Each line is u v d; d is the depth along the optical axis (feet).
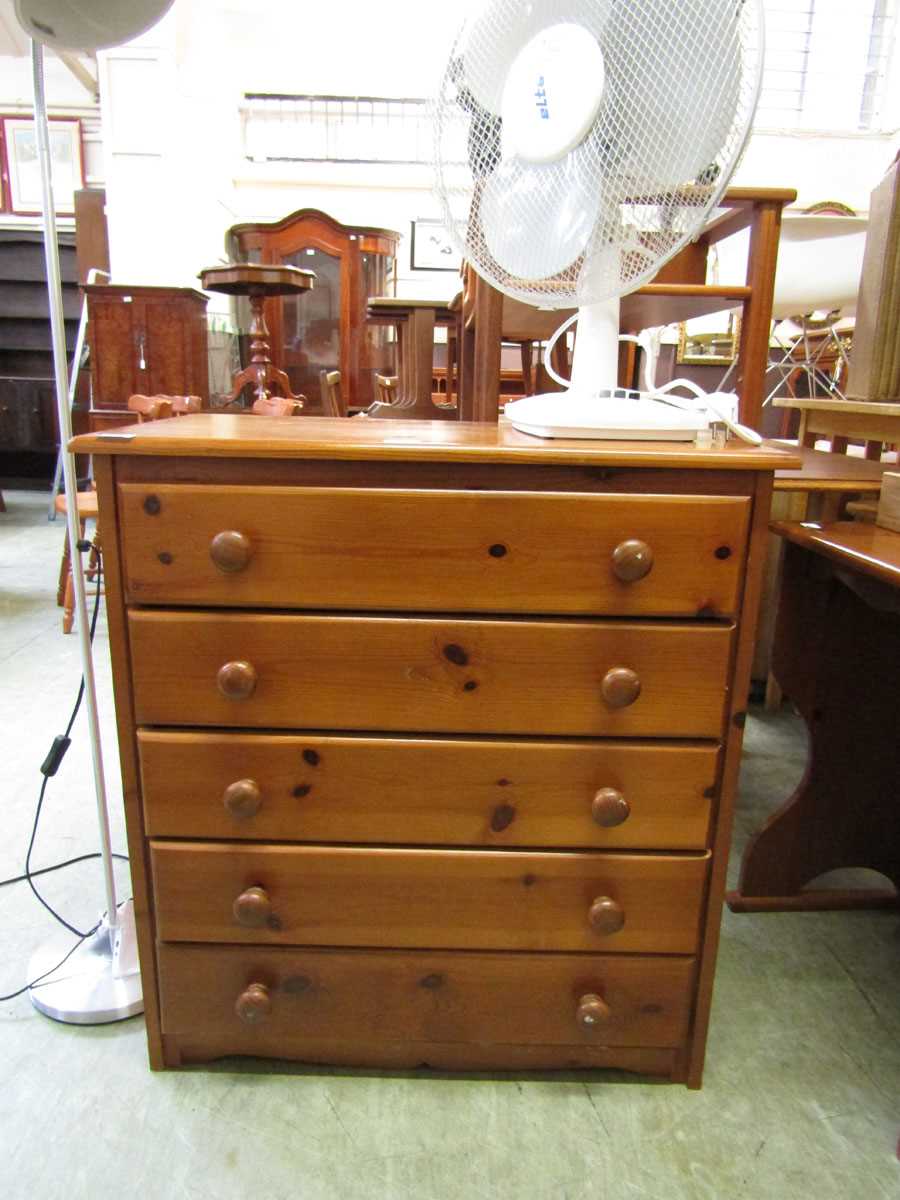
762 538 2.74
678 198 3.18
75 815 5.17
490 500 2.69
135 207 15.17
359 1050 3.29
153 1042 3.27
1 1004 3.65
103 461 2.69
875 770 4.40
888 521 3.52
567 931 3.10
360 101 16.76
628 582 2.75
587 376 3.42
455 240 3.54
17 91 16.85
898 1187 2.90
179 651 2.83
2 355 17.71
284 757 2.93
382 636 2.80
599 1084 3.30
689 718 2.89
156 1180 2.86
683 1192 2.86
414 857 3.02
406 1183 2.87
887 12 15.46
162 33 14.46
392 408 9.39
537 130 3.14
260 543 2.72
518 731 2.90
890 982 3.93
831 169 15.81
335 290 14.71
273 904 3.07
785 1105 3.23
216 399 13.66
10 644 8.36
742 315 5.12
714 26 2.84
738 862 4.91
